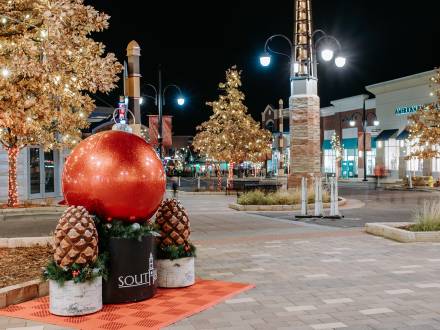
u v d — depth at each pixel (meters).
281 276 8.90
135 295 7.29
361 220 18.08
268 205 22.39
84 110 23.19
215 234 14.50
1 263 9.47
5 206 22.69
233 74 38.78
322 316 6.54
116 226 7.35
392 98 56.91
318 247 11.96
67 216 6.85
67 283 6.66
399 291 7.76
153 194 7.70
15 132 10.55
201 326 6.20
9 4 9.40
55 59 8.96
